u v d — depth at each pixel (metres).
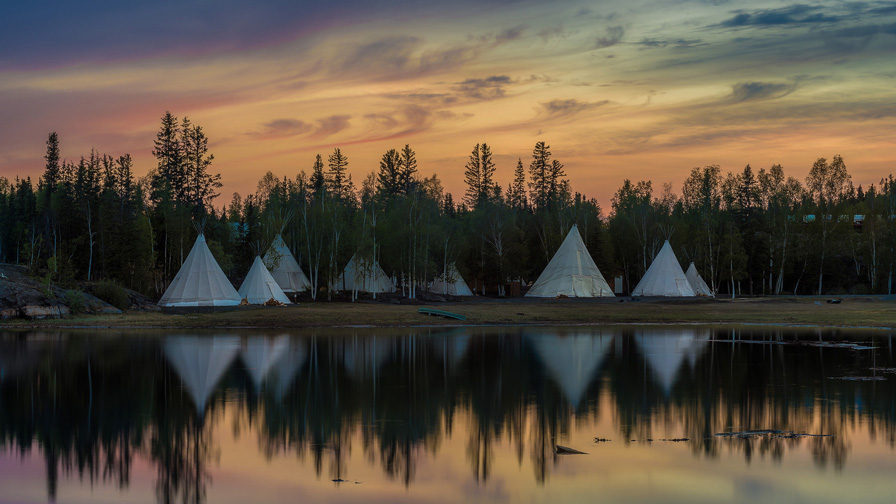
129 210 81.00
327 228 87.62
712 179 134.62
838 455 19.64
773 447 20.50
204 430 22.39
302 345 44.28
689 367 35.50
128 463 19.00
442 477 17.83
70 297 61.06
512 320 63.81
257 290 73.56
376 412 24.92
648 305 78.75
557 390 29.16
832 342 47.44
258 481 17.50
